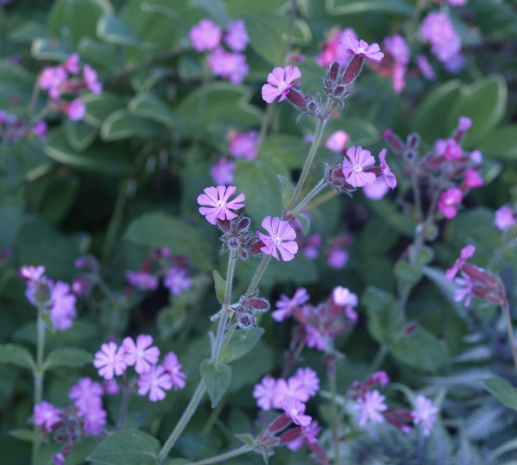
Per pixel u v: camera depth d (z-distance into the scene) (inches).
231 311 27.5
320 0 45.6
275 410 34.1
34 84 42.8
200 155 41.8
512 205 38.7
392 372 38.7
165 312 36.5
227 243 26.9
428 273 38.1
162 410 33.6
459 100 42.5
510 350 37.4
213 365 28.5
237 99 41.5
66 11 43.0
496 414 36.0
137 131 40.9
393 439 34.8
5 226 38.0
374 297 34.6
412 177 33.4
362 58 27.6
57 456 30.3
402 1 44.8
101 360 29.6
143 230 35.1
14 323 37.9
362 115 41.6
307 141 36.1
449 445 34.9
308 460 33.2
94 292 40.0
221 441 33.3
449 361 37.7
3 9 50.5
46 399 34.9
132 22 42.2
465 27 45.9
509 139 42.6
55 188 42.8
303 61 34.6
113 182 45.1
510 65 52.6
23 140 38.7
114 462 28.8
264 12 39.4
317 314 31.7
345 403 32.6
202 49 39.7
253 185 34.7
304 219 27.9
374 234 41.0
